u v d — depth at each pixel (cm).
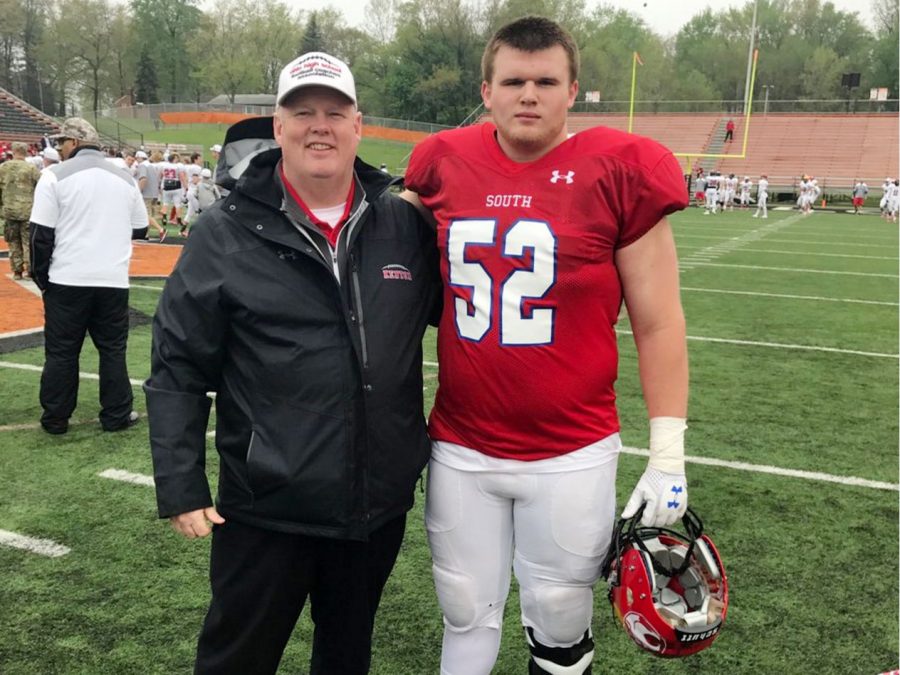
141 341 675
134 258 1179
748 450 444
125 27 6450
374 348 184
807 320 827
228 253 181
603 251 179
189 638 261
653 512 181
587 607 200
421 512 360
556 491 188
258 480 180
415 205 204
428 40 5422
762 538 338
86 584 293
